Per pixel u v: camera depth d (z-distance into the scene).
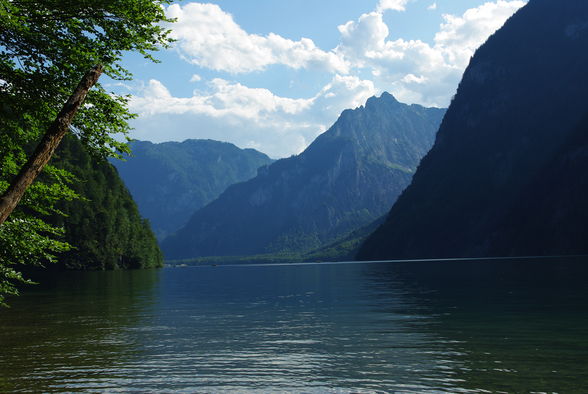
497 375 13.61
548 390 12.17
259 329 22.73
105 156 16.75
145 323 25.41
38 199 16.80
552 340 18.31
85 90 13.59
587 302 29.84
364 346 18.16
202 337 20.73
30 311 32.09
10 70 14.70
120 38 14.89
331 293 43.78
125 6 14.47
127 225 178.25
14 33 14.29
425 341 18.80
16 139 16.61
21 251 15.71
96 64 13.95
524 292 37.97
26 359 16.75
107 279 88.75
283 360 16.12
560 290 38.75
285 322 24.89
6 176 17.16
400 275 75.81
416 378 13.55
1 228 15.35
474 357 15.83
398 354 16.64
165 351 17.84
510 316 24.73
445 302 32.53
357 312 28.34
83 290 55.25
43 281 80.62
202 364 15.74
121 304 36.75
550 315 24.67
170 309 32.47
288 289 51.53
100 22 14.68
